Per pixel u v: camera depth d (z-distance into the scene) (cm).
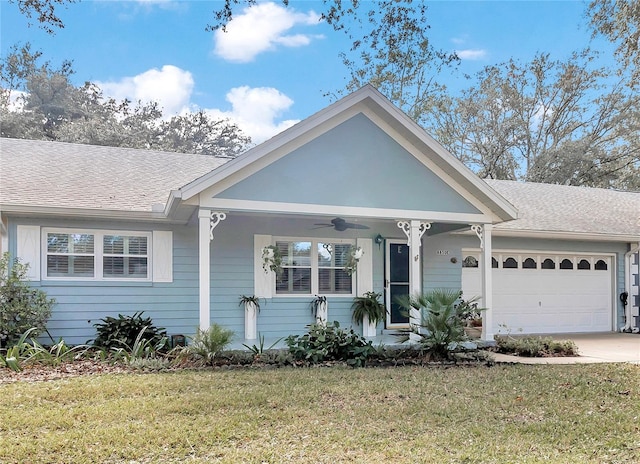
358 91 929
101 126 3023
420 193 991
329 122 941
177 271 1041
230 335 833
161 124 3606
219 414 518
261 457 411
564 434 477
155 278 1023
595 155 2708
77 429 467
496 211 1041
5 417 495
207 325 841
